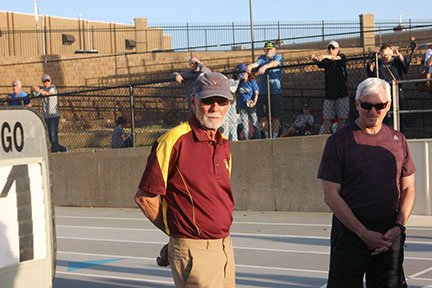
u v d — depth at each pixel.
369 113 5.93
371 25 34.41
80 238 13.98
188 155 5.29
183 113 24.25
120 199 19.11
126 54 33.81
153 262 11.16
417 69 24.12
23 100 20.50
